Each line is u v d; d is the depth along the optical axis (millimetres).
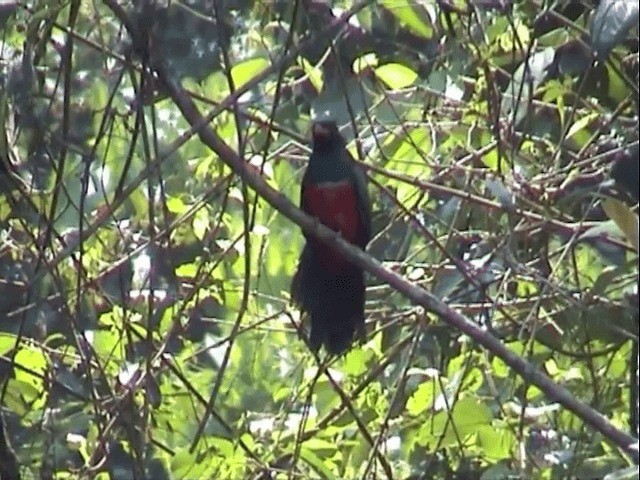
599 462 10477
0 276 9867
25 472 9984
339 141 10727
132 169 10367
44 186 8977
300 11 9211
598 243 9305
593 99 11031
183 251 10805
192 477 10602
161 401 10547
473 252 10516
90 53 9156
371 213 11094
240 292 11375
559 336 10578
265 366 12461
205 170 10922
